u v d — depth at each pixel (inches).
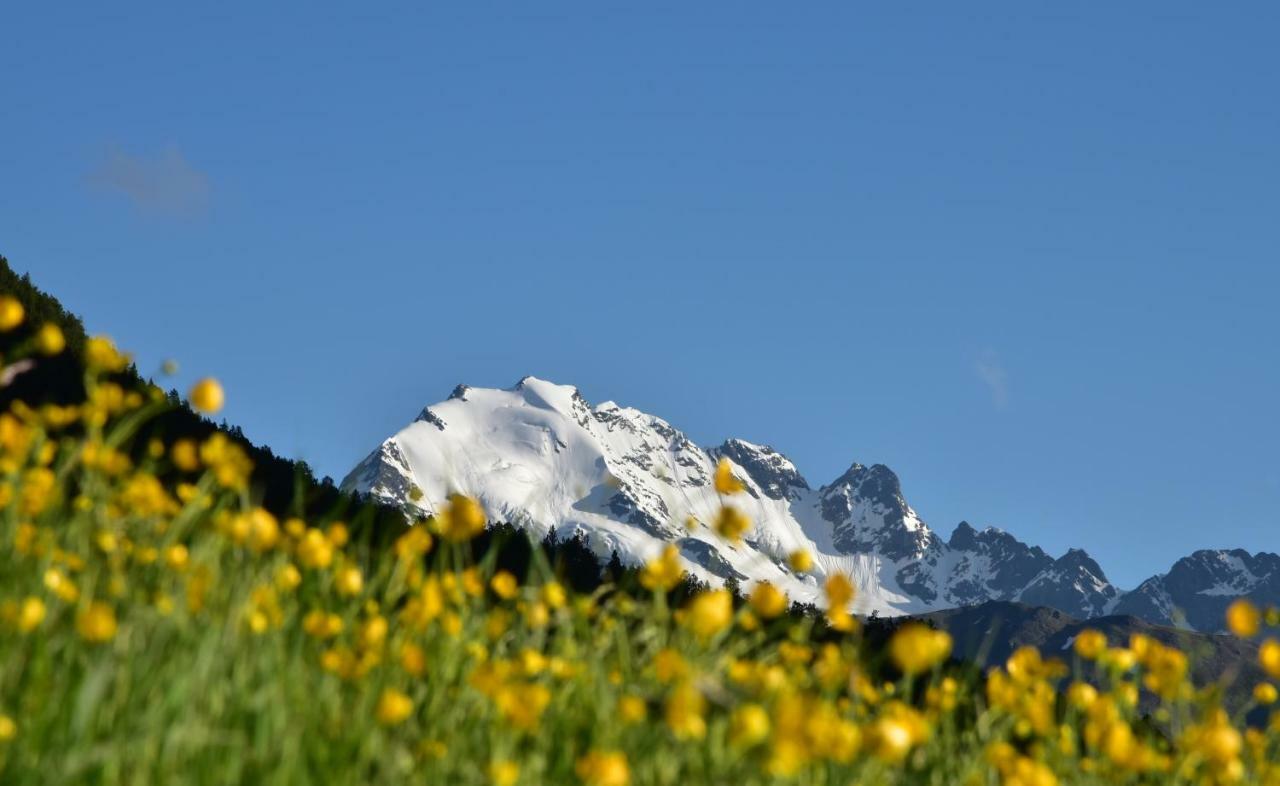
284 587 129.5
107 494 131.3
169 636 124.1
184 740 118.6
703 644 129.0
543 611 130.6
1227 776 131.6
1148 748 131.0
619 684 128.5
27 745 118.0
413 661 125.7
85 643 123.2
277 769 119.7
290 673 124.0
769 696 121.5
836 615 128.8
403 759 121.7
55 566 128.4
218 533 128.1
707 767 122.4
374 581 131.4
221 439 130.0
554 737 126.3
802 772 122.9
